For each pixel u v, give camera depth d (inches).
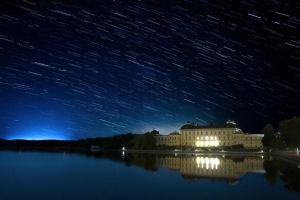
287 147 5354.3
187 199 1147.9
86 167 2417.6
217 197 1178.6
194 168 2282.2
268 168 2231.8
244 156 4335.6
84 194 1249.4
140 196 1205.7
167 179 1674.5
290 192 1263.5
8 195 1235.2
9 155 4333.2
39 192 1300.4
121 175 1873.8
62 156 4217.5
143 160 3358.8
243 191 1289.4
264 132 5762.8
